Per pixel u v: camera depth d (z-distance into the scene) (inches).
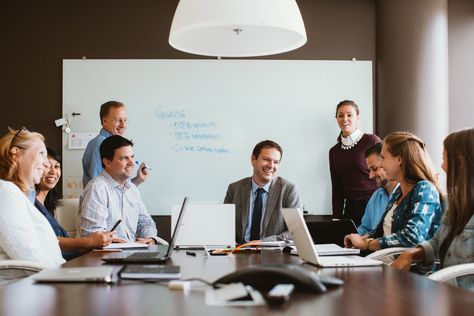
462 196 91.7
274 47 104.0
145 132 198.1
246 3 89.0
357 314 48.1
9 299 55.4
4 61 199.3
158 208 197.8
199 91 198.7
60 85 199.5
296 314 48.2
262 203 141.6
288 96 199.5
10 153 106.6
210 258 95.7
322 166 199.2
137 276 67.7
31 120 199.0
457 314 47.9
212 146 198.2
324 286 60.7
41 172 109.7
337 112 186.4
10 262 92.4
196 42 103.1
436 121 189.2
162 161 197.9
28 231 99.3
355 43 202.2
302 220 82.4
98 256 100.3
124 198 139.9
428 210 111.4
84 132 197.2
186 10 92.3
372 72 200.8
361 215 181.9
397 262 96.0
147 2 199.8
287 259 92.3
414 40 190.1
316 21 202.1
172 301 54.3
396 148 118.2
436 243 98.6
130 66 198.2
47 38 199.5
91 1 199.9
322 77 199.9
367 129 199.5
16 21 199.6
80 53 199.3
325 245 105.1
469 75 202.1
